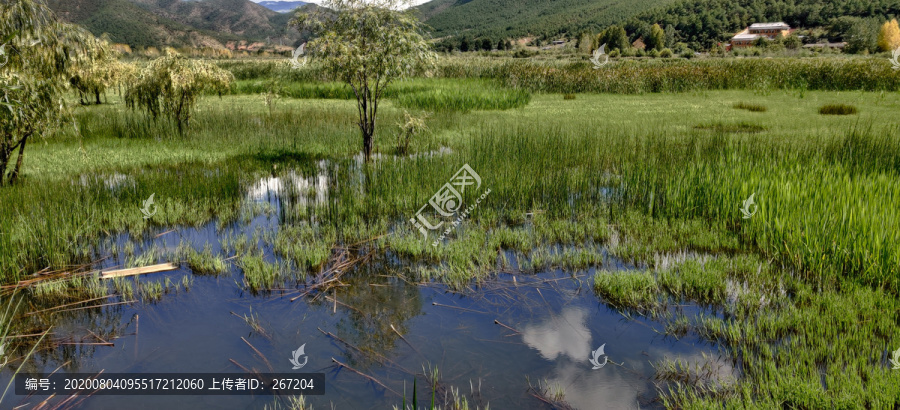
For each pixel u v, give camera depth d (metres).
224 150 11.28
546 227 6.75
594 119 15.23
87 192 7.48
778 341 3.97
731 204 6.78
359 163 10.38
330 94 22.84
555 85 25.75
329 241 6.23
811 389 3.23
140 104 13.70
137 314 4.62
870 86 23.45
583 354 4.00
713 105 18.78
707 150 9.69
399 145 11.33
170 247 6.17
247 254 5.77
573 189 8.34
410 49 9.92
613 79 25.16
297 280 5.30
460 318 4.57
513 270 5.56
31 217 6.42
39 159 10.02
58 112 8.21
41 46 7.99
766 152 8.95
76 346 4.12
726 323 4.30
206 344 4.16
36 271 5.43
